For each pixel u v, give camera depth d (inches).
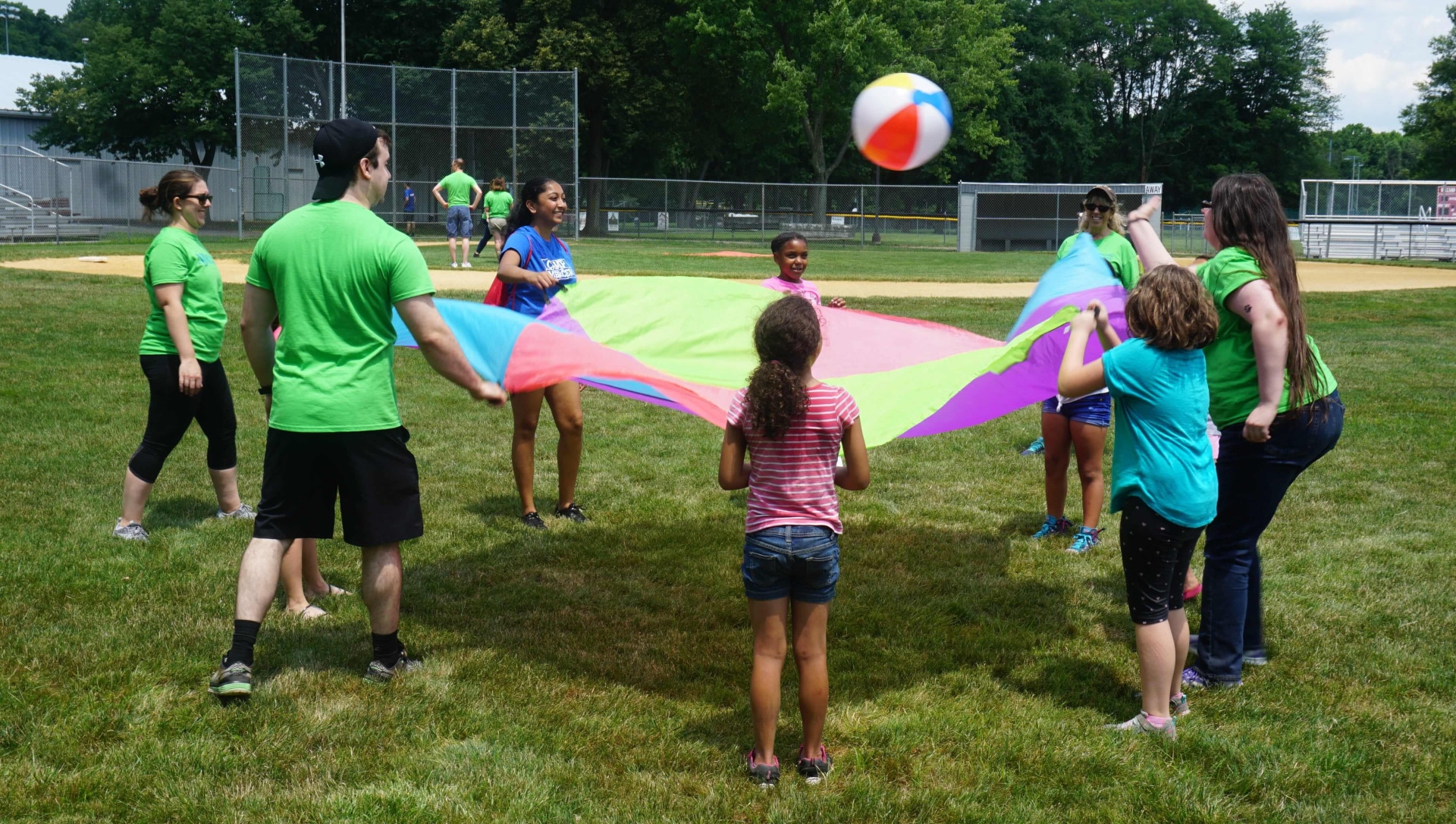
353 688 159.6
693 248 1304.1
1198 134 3152.1
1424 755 145.9
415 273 151.4
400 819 126.1
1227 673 166.9
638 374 171.9
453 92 1177.4
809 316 136.6
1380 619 193.5
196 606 185.6
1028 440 330.3
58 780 131.5
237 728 146.3
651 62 1635.1
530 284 232.2
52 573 198.5
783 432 134.3
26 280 591.2
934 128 193.2
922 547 233.5
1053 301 209.8
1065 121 2746.1
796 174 2375.7
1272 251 157.2
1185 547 149.8
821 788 136.3
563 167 1219.9
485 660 171.2
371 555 159.0
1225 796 136.5
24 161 1342.3
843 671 173.0
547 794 132.3
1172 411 145.6
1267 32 3107.8
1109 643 185.0
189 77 1710.1
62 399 338.0
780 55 1560.0
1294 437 158.7
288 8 1627.7
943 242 1459.2
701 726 152.6
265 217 1078.4
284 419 151.5
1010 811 131.4
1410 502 264.2
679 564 219.1
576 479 251.0
